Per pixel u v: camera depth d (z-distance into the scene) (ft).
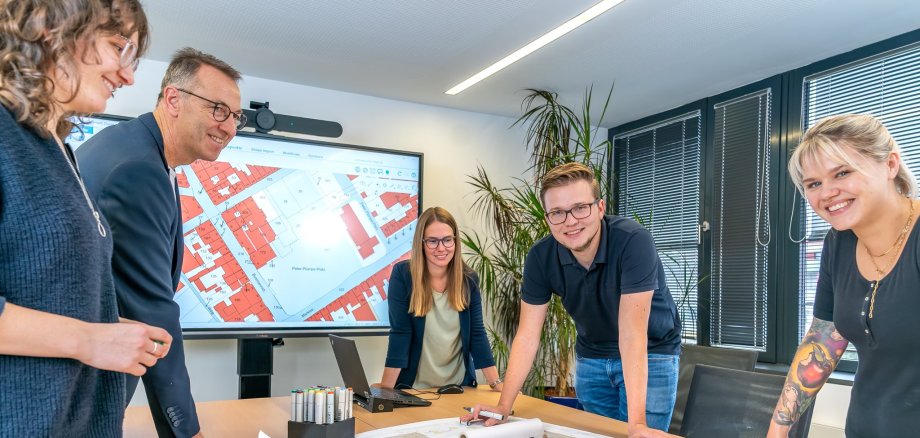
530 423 5.60
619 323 6.32
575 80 13.50
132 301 4.50
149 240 4.63
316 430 5.12
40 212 2.59
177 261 5.59
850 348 11.13
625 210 17.17
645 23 10.46
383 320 13.65
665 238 15.69
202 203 12.10
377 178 13.84
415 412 6.70
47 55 2.57
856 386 4.61
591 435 5.63
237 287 12.28
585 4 9.71
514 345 6.98
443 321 9.00
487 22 10.43
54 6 2.52
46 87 2.56
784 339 12.46
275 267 12.65
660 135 16.08
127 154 4.77
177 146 5.60
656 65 12.51
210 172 12.21
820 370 4.89
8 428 2.48
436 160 15.34
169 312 4.67
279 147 12.86
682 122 15.42
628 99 14.88
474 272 9.35
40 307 2.59
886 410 4.34
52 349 2.52
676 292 15.20
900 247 4.25
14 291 2.53
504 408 6.32
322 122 12.85
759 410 5.64
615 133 17.47
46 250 2.59
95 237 2.89
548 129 14.80
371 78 13.38
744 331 13.38
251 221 12.50
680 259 15.19
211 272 12.09
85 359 2.60
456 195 15.51
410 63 12.42
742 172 13.64
